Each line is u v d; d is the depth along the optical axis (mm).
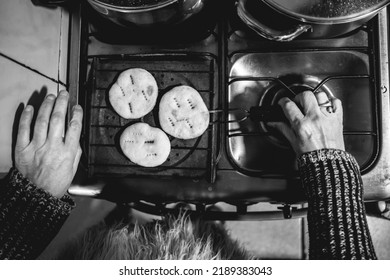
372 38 768
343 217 593
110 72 807
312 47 782
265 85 817
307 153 663
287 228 1072
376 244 1025
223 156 774
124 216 1011
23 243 640
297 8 602
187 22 752
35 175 667
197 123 751
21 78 680
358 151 780
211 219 850
